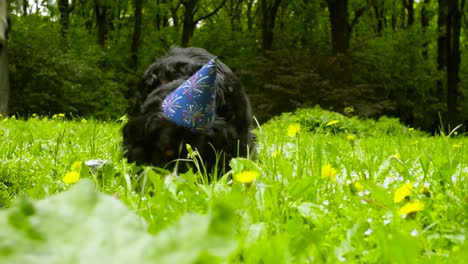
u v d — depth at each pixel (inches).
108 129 405.1
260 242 59.9
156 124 161.2
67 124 431.5
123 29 1421.0
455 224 104.4
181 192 130.0
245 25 1625.2
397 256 60.1
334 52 1106.7
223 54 1385.3
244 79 1123.9
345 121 647.1
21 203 36.4
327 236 91.2
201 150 160.6
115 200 37.4
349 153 227.8
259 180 136.1
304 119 638.5
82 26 1352.1
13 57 962.7
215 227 32.2
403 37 1253.1
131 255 33.0
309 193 132.2
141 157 164.4
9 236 34.6
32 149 267.3
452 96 1151.0
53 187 163.2
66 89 983.0
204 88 160.9
